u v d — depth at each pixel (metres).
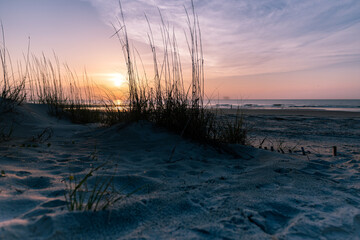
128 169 2.34
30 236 1.05
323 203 1.64
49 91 6.30
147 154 2.95
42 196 1.57
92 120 6.01
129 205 1.43
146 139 3.52
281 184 2.01
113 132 3.91
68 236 1.09
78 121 5.81
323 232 1.27
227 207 1.53
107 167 2.37
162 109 3.92
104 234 1.16
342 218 1.42
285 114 12.52
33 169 2.15
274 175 2.22
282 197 1.71
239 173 2.36
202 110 3.64
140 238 1.15
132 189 1.85
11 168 2.08
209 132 3.58
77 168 2.27
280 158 2.85
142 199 1.55
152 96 4.02
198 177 2.20
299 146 4.29
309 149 4.00
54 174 2.07
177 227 1.27
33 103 5.81
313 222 1.36
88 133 4.22
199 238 1.17
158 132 3.72
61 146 3.24
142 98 4.05
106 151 3.04
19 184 1.74
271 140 4.95
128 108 4.17
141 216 1.37
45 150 2.91
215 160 2.91
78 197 1.56
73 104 6.18
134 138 3.56
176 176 2.21
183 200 1.58
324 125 7.71
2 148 2.74
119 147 3.24
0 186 1.63
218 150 3.27
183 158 2.87
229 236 1.19
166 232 1.22
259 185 1.96
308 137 5.36
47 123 4.92
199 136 3.50
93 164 2.44
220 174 2.32
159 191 1.79
